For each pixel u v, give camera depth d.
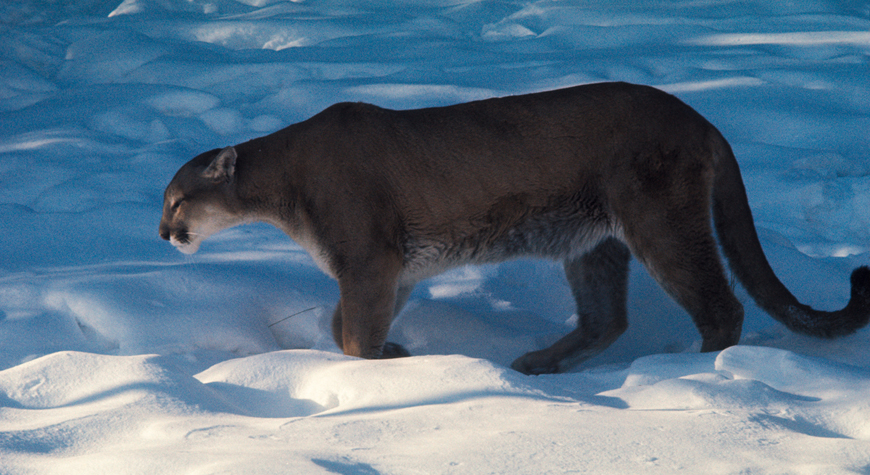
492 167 8.27
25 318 9.10
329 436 4.27
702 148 8.15
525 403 4.75
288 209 8.67
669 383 5.08
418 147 8.30
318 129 8.52
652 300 10.34
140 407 4.80
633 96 8.26
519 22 31.55
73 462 3.93
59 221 12.56
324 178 8.31
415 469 3.73
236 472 3.56
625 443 4.02
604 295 9.24
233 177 8.62
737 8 32.62
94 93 21.30
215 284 9.95
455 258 8.66
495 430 4.27
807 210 13.55
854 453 3.86
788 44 24.25
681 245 8.09
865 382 5.11
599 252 9.16
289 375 5.90
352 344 8.25
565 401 4.92
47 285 9.70
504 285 11.67
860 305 7.77
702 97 18.52
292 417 5.12
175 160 16.09
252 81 22.92
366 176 8.26
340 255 8.27
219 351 8.95
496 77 21.19
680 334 9.82
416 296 11.20
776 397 4.83
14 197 14.62
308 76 23.25
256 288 10.06
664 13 31.48
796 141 16.52
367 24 31.78
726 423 4.27
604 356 9.84
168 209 8.91
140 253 11.45
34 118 19.67
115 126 18.81
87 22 32.28
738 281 8.68
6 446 4.17
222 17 35.09
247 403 5.50
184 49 26.61
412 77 21.39
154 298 9.53
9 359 8.47
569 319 10.43
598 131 8.18
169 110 20.36
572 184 8.28
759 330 9.09
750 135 16.92
